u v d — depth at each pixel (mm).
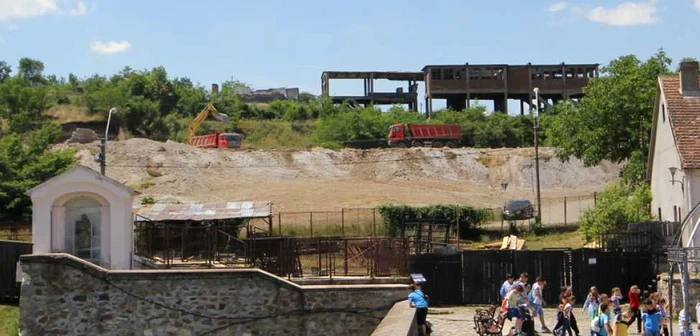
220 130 108000
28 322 25531
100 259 30906
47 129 83812
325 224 55469
